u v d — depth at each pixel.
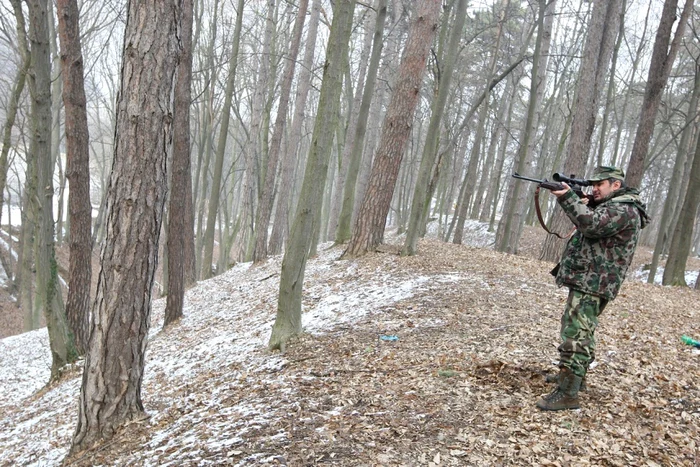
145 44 4.71
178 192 12.27
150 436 4.89
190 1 12.16
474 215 34.00
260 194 19.86
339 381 5.20
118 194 4.90
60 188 25.61
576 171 12.80
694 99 14.86
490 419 4.04
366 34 18.56
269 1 19.22
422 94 24.80
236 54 18.78
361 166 20.42
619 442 3.65
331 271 11.81
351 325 7.48
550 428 3.85
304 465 3.54
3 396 10.82
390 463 3.48
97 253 30.03
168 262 12.54
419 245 13.56
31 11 8.85
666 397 4.37
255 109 20.20
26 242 17.44
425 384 4.80
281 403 4.78
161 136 4.93
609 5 12.78
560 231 12.95
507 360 5.23
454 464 3.43
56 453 5.84
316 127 6.82
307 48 17.33
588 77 12.61
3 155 10.40
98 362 5.18
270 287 12.85
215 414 4.97
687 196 13.01
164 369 8.21
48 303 9.90
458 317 7.13
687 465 3.38
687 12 12.13
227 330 9.73
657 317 7.45
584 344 4.02
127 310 5.13
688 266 19.95
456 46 10.35
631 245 3.89
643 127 12.81
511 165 36.97
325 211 35.75
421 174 11.49
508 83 23.89
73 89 9.73
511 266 10.98
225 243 26.95
